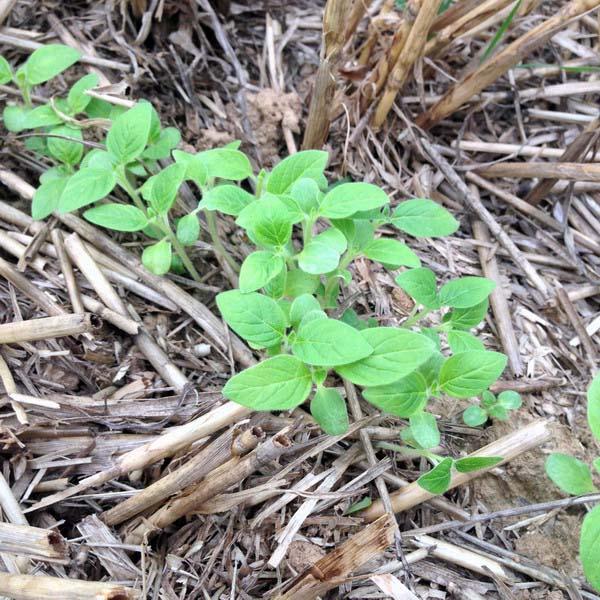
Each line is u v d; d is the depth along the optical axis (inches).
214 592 8.1
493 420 9.7
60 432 8.5
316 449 8.7
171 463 8.4
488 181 12.5
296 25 13.4
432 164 12.5
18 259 10.0
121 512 8.1
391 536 7.1
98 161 9.3
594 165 10.8
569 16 10.3
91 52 12.0
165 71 12.0
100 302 9.8
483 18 11.2
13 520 7.9
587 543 7.3
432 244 11.7
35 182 11.0
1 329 8.5
